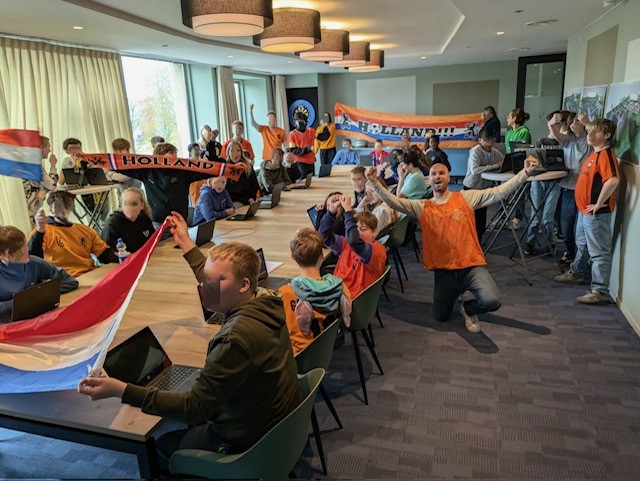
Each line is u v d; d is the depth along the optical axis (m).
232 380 1.29
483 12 4.55
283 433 1.40
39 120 5.78
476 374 2.86
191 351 1.84
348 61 6.17
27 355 1.64
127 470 2.15
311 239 2.12
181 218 1.98
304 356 1.91
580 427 2.34
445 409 2.53
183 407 1.27
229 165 3.42
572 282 4.25
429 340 3.31
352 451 2.23
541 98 10.18
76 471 2.15
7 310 2.11
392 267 4.93
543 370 2.87
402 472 2.09
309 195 5.21
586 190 3.70
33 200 4.94
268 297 1.45
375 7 4.80
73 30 5.14
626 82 3.71
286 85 11.97
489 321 3.58
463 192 3.37
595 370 2.85
